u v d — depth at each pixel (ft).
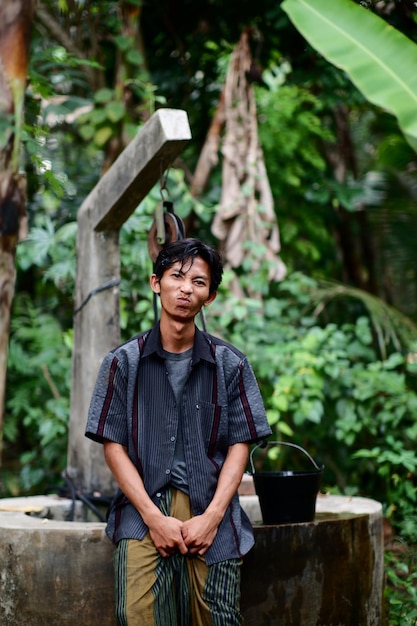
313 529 9.54
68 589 9.19
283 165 21.17
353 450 18.48
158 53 21.13
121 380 8.91
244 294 18.35
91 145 18.60
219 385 8.94
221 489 8.63
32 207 19.60
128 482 8.59
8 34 7.43
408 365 17.26
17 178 7.54
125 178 11.15
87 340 12.13
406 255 23.04
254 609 9.21
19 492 20.12
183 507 8.68
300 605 9.42
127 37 17.94
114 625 9.13
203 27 20.29
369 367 16.94
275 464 18.29
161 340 9.00
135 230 16.20
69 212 19.74
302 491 9.55
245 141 17.92
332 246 23.63
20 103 7.51
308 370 16.53
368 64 8.77
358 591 9.95
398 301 25.26
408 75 8.69
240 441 8.96
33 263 18.71
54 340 18.06
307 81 18.89
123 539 8.61
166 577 8.48
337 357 18.31
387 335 18.40
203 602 8.45
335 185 21.21
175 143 10.16
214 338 9.23
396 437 17.52
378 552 10.50
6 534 9.45
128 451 8.84
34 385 18.54
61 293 20.18
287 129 21.09
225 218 17.62
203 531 8.38
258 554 9.25
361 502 11.29
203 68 20.84
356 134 27.07
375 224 23.12
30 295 21.61
